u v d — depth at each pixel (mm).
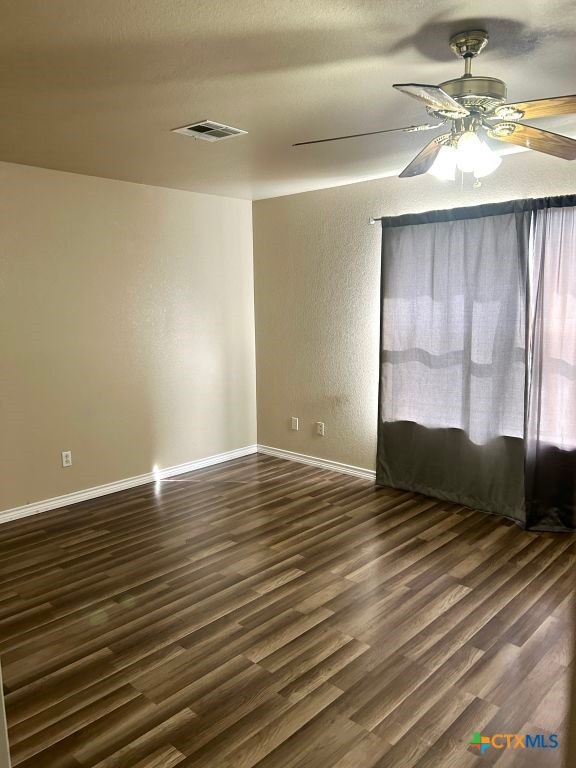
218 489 4555
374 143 3238
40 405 4020
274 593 2926
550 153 2441
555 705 2109
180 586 3016
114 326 4387
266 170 3947
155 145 3252
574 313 3459
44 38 1895
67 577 3131
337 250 4672
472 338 3896
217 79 2279
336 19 1799
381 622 2650
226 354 5254
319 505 4160
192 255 4852
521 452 3734
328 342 4871
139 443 4656
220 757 1891
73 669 2352
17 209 3764
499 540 3512
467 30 1898
